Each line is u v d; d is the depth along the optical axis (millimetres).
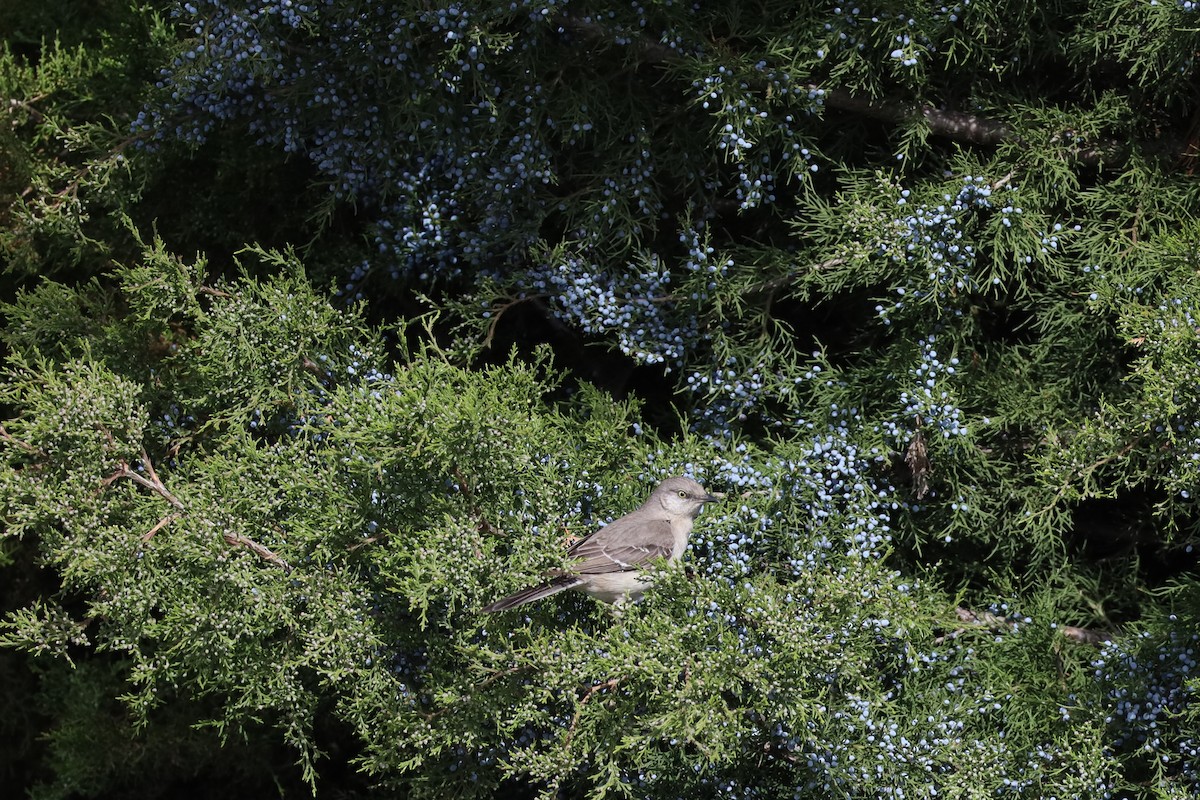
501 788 10375
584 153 10312
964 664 9250
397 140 9945
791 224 10109
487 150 9750
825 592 7449
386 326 9719
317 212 10359
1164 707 8375
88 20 13570
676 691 6980
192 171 12148
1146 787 8352
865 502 9203
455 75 9414
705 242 9555
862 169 9867
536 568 7711
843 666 7543
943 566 10172
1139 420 8156
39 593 14172
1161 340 7859
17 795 15000
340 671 7902
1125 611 9977
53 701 13781
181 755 13195
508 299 10492
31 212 11117
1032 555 9805
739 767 8844
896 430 9281
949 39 9266
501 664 7895
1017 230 9203
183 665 8883
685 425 9398
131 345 10047
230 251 12008
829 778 8211
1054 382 9789
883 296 10445
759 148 9508
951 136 9953
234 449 9281
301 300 9297
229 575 7906
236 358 9188
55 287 10633
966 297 9641
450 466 7910
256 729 12695
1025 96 10023
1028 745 8625
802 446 9367
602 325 9797
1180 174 9617
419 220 10359
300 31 10070
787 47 9133
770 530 9039
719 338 9781
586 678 7695
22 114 12281
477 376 8445
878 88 9492
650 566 7707
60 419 8477
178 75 9492
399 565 8188
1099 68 9961
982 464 9633
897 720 8633
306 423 8992
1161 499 9961
